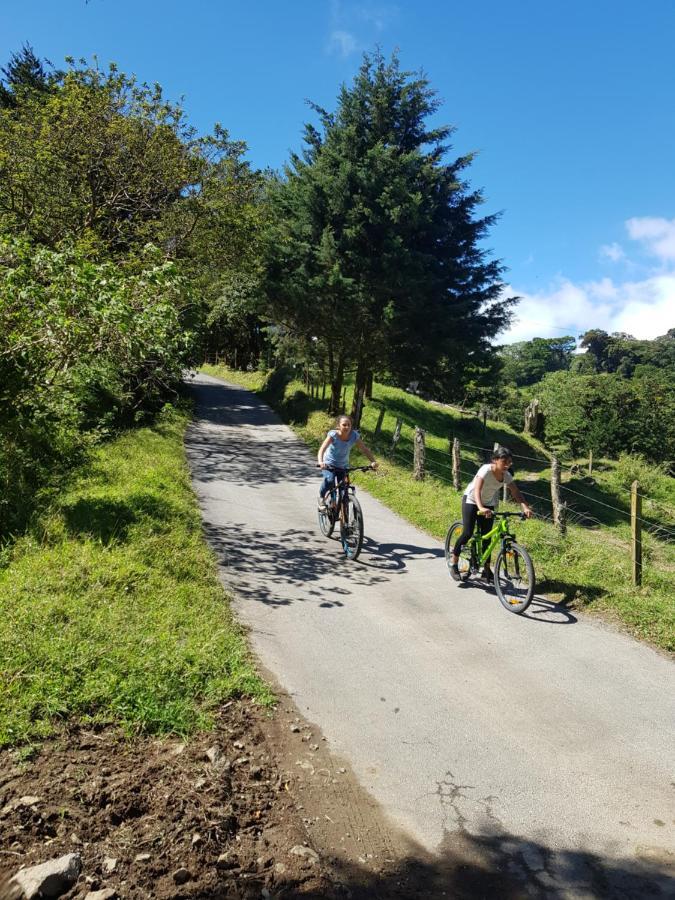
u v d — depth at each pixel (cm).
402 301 1898
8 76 3041
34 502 769
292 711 426
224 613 571
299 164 2117
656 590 680
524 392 7506
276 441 1870
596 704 452
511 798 347
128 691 393
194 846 284
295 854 292
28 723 347
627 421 3681
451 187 1991
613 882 289
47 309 745
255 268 2283
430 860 299
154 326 812
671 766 380
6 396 795
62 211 1859
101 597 541
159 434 1622
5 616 464
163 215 2088
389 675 488
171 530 779
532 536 827
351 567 766
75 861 256
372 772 365
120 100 1952
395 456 1664
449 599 665
